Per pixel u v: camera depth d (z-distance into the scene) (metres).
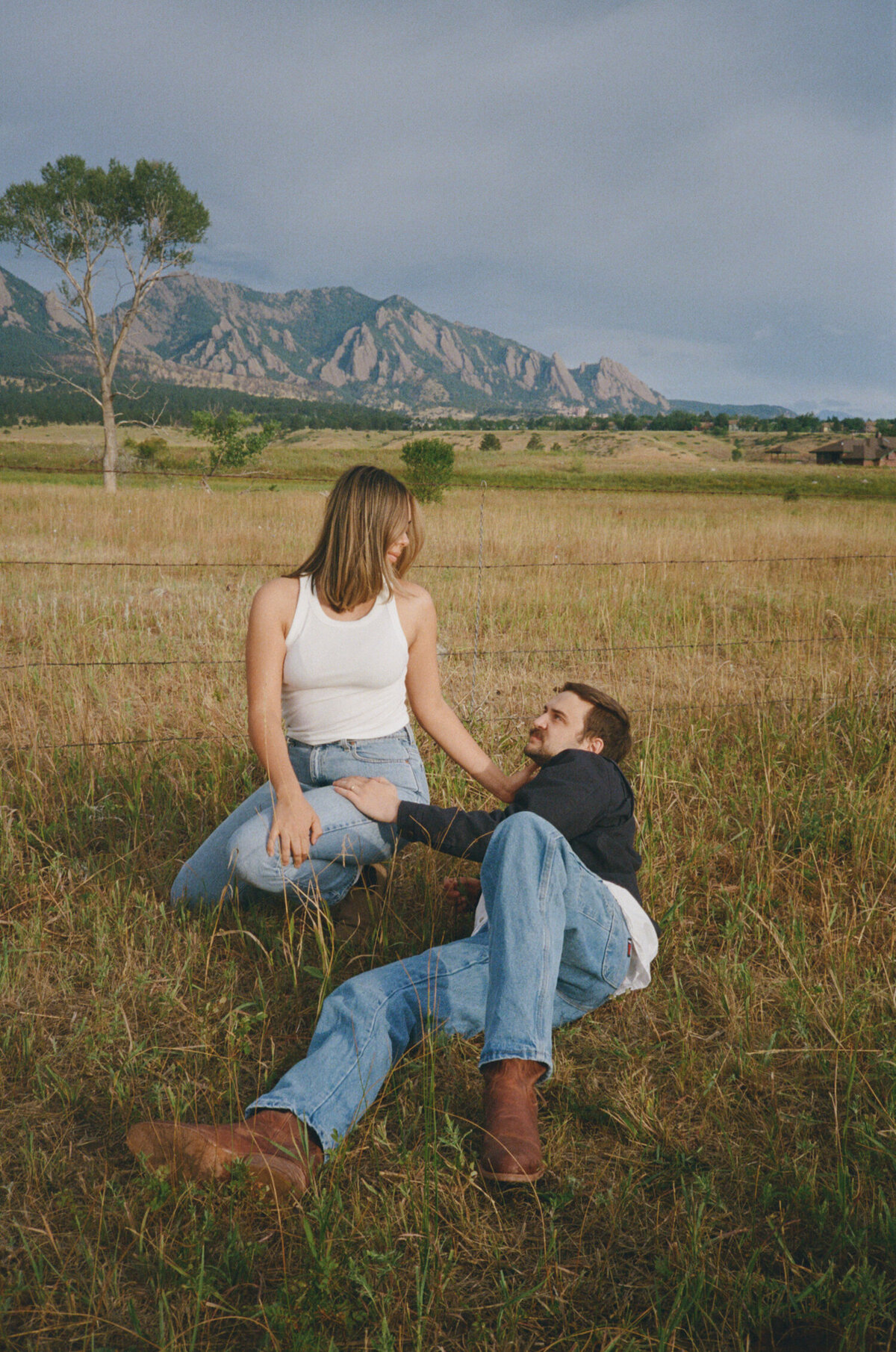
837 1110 2.02
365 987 2.01
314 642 2.52
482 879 2.10
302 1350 1.37
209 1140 1.65
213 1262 1.55
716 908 2.95
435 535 12.26
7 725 4.14
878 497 49.22
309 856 2.46
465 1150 1.88
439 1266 1.56
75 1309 1.45
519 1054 1.82
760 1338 1.48
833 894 3.00
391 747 2.69
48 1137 1.85
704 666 5.86
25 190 28.88
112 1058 2.08
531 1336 1.47
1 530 11.59
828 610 7.22
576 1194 1.78
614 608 7.56
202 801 3.41
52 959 2.48
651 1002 2.46
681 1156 1.86
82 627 6.01
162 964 2.45
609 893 2.21
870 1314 1.45
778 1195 1.76
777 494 45.25
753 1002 2.39
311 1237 1.53
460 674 5.48
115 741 3.86
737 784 3.84
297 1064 1.88
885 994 2.41
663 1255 1.62
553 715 2.63
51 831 3.16
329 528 2.47
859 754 4.18
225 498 17.48
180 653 5.62
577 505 23.59
